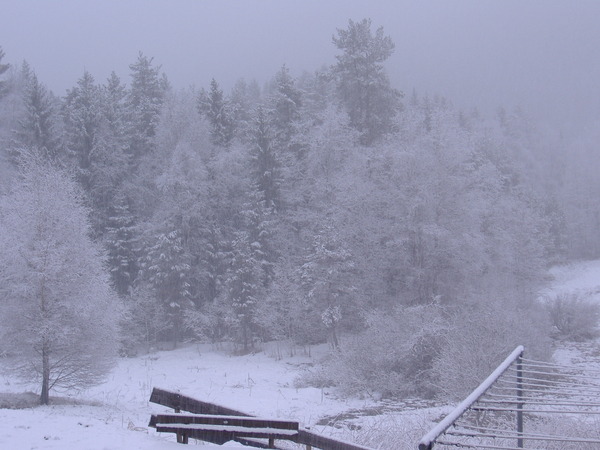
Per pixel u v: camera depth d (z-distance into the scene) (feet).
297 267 127.75
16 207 67.05
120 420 50.72
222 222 157.48
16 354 65.41
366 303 120.57
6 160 155.43
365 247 123.95
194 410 25.73
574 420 38.75
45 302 65.51
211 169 155.33
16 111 188.44
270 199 149.28
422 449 16.05
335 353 90.63
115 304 71.72
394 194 119.44
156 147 162.81
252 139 157.17
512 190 184.24
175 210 143.02
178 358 122.52
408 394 81.25
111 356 69.56
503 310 82.64
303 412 68.49
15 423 30.94
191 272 145.28
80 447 24.70
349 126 152.56
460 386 71.61
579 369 27.91
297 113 169.27
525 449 21.90
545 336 95.14
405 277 120.37
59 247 66.08
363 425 48.96
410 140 120.98
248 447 22.94
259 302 128.06
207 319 134.41
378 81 158.51
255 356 120.98
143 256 144.66
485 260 120.16
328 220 125.90
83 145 153.28
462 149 117.60
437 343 82.74
